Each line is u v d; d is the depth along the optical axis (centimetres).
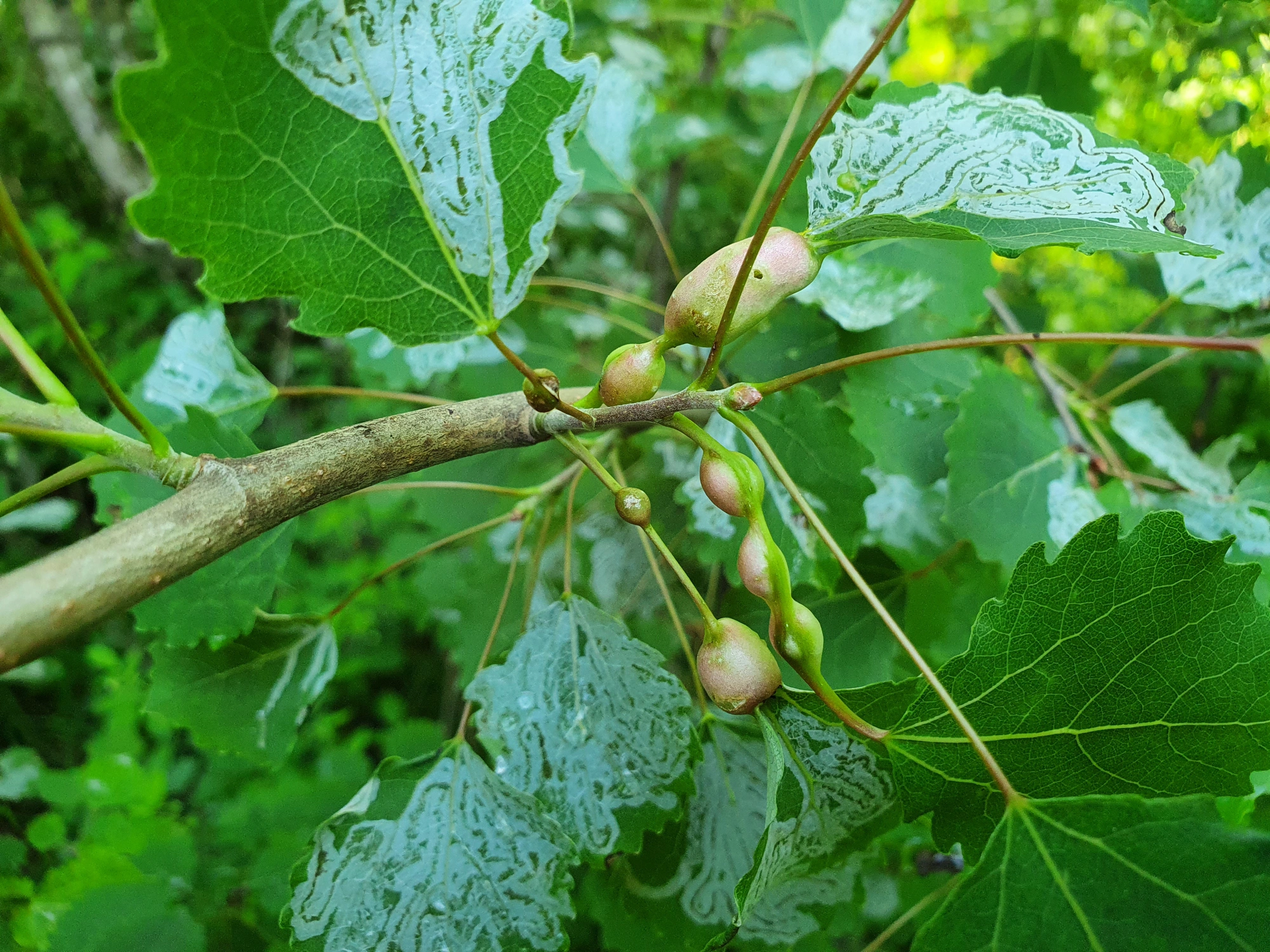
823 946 15
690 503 16
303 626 15
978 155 11
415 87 8
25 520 33
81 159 55
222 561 13
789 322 18
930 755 10
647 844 14
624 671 13
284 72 8
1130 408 18
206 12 7
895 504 19
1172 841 8
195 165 8
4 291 51
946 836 11
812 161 11
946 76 42
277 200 8
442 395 24
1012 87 21
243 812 25
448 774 12
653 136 26
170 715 14
